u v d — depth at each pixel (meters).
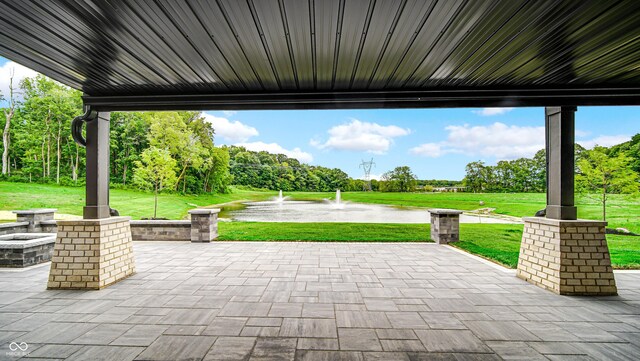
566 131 3.70
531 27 2.27
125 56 2.80
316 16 2.14
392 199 30.91
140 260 5.25
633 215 10.21
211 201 25.84
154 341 2.40
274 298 3.40
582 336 2.50
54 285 3.69
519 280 4.12
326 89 3.70
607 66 3.00
